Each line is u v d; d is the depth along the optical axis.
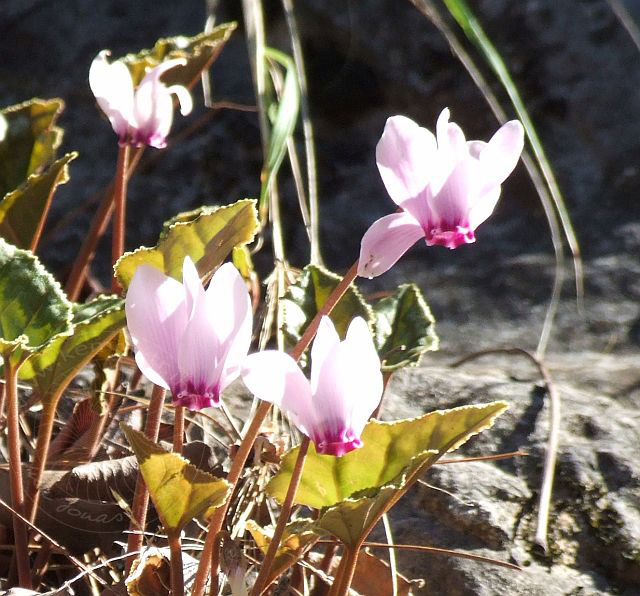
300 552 0.43
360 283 0.78
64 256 0.81
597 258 0.79
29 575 0.46
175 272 0.46
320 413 0.40
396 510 0.51
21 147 0.55
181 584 0.42
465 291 0.76
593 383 0.61
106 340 0.45
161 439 0.53
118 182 0.51
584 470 0.52
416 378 0.60
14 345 0.43
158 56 0.57
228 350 0.40
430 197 0.41
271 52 0.63
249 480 0.48
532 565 0.49
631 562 0.49
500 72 0.59
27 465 0.49
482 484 0.52
